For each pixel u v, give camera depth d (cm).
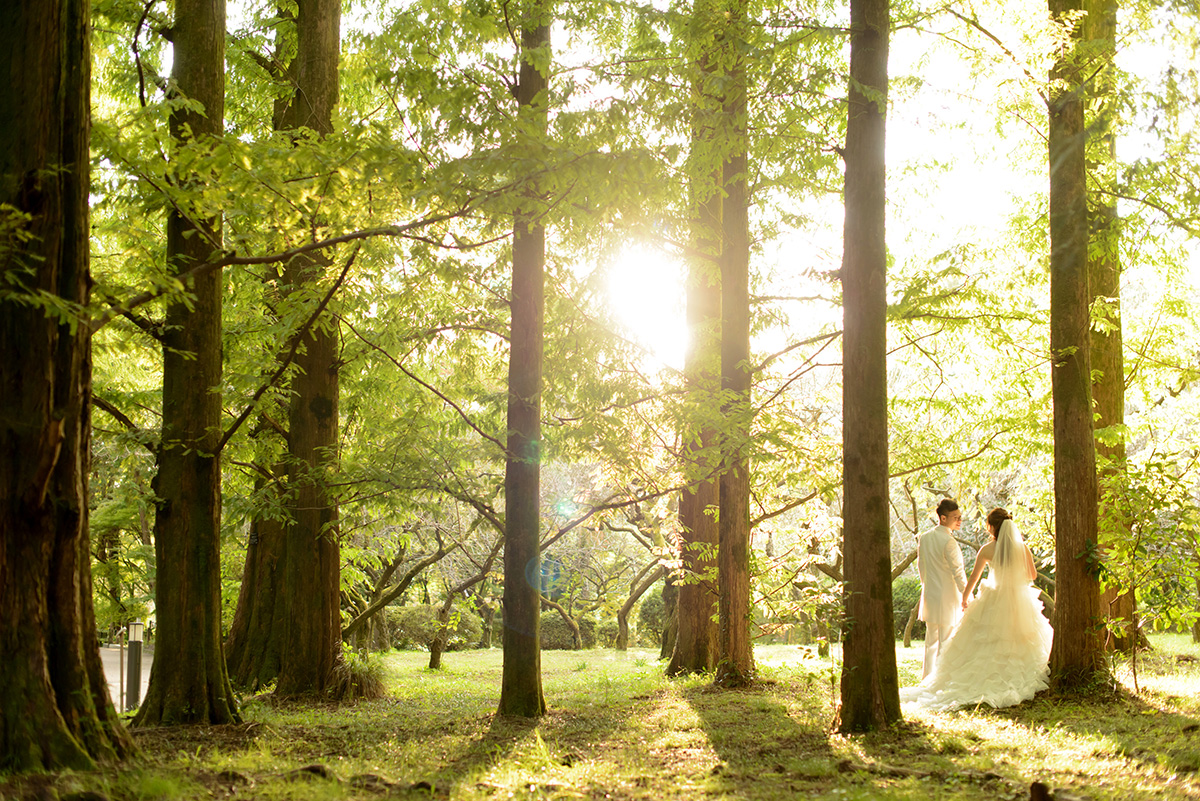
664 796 513
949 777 539
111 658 1775
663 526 1398
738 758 637
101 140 625
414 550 2230
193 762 600
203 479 816
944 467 1485
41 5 547
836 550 1380
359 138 673
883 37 780
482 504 1055
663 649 1877
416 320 1106
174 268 662
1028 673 855
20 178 536
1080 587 843
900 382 1800
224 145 644
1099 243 925
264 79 1341
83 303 559
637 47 1052
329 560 1134
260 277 1162
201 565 809
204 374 823
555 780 555
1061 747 623
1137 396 1459
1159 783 502
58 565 555
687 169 977
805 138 987
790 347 1138
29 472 535
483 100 837
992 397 1373
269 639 1245
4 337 532
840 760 599
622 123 835
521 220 744
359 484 1096
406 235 669
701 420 1088
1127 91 884
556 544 2402
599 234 894
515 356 918
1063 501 861
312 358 1152
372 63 1034
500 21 959
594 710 923
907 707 834
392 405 1398
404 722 866
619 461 1198
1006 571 883
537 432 916
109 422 1170
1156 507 816
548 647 2809
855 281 755
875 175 759
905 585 2322
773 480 1308
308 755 675
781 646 2084
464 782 548
